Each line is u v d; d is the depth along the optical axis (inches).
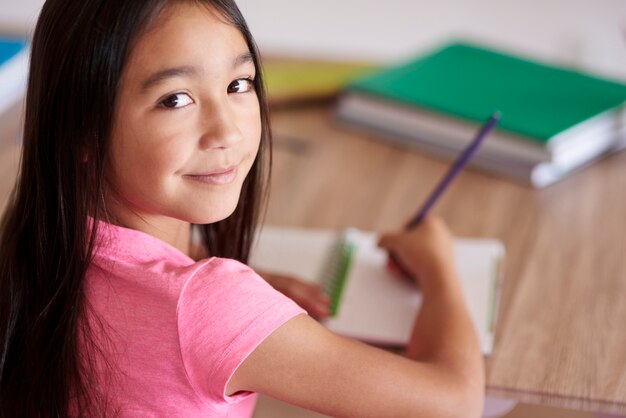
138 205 35.1
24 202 35.1
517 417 59.8
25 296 35.2
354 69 72.7
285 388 33.7
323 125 67.7
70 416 35.0
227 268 33.2
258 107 35.6
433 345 40.7
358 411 34.9
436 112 62.6
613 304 47.3
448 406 36.9
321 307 46.1
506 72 67.7
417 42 89.1
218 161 33.2
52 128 33.0
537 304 47.4
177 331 32.2
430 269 46.4
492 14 86.7
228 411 33.7
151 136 32.4
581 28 84.9
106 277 33.9
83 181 33.2
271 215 56.2
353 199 58.1
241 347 32.1
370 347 35.8
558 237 53.7
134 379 33.2
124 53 31.3
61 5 32.1
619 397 40.7
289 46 80.7
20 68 63.7
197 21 32.0
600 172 60.9
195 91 32.5
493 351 43.7
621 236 53.6
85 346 33.9
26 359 34.9
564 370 42.4
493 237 53.9
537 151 58.5
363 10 89.2
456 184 59.8
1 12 85.7
